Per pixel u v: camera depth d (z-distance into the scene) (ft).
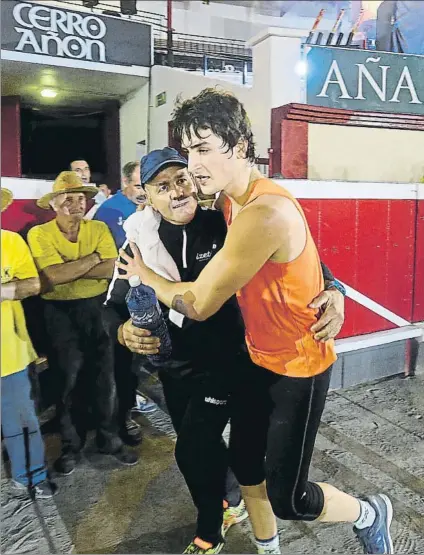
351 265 5.85
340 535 4.31
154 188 3.97
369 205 5.79
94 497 4.26
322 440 5.20
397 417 5.55
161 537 4.08
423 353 6.34
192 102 3.92
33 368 4.13
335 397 5.88
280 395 3.97
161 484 4.37
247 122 3.96
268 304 3.91
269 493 4.00
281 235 3.82
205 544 4.05
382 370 6.23
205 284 3.97
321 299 3.96
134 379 4.23
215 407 4.09
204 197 3.96
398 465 4.87
